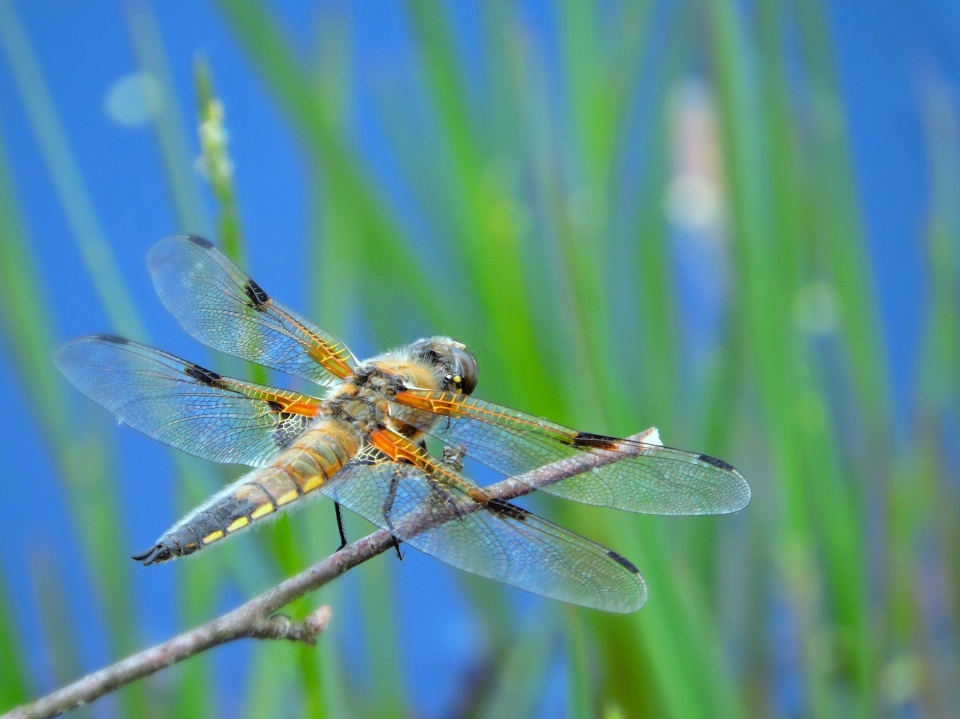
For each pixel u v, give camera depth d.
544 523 0.96
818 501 1.00
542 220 1.00
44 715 0.92
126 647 1.00
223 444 0.97
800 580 1.00
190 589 0.99
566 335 0.99
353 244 1.00
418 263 1.00
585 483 0.96
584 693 0.97
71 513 1.00
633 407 1.00
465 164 1.00
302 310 1.00
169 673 1.00
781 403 1.00
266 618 0.93
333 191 1.00
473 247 1.00
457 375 0.98
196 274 0.98
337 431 0.97
